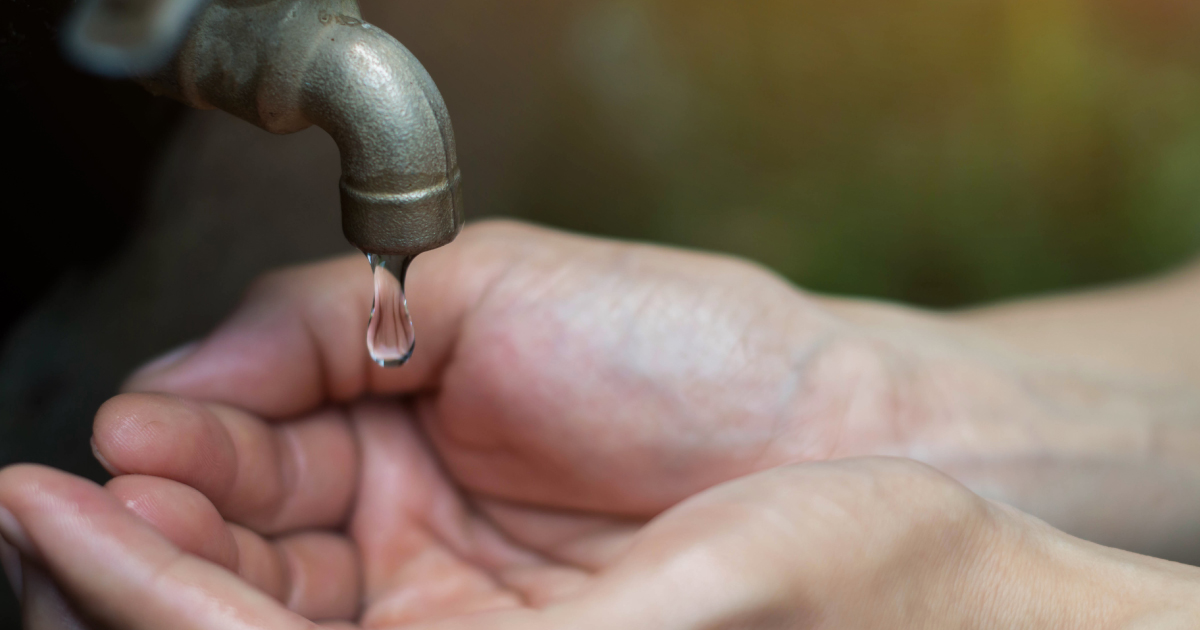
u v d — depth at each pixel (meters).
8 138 0.43
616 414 0.45
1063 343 0.51
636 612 0.36
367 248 0.36
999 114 0.90
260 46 0.36
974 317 0.53
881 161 0.91
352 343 0.44
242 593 0.36
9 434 0.48
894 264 0.90
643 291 0.46
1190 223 0.86
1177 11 0.86
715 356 0.45
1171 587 0.38
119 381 0.49
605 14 0.86
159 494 0.38
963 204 0.90
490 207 0.81
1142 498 0.47
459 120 0.77
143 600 0.35
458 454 0.46
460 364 0.45
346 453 0.44
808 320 0.47
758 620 0.36
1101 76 0.89
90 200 0.46
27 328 0.48
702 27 0.89
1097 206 0.89
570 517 0.46
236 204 0.55
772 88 0.90
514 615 0.36
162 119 0.48
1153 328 0.52
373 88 0.36
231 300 0.52
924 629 0.38
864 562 0.37
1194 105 0.87
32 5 0.36
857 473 0.38
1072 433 0.47
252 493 0.42
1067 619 0.38
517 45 0.81
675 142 0.89
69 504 0.35
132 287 0.49
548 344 0.45
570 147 0.86
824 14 0.89
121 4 0.36
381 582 0.44
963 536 0.38
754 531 0.37
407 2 0.74
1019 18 0.89
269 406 0.43
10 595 0.47
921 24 0.89
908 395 0.47
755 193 0.90
